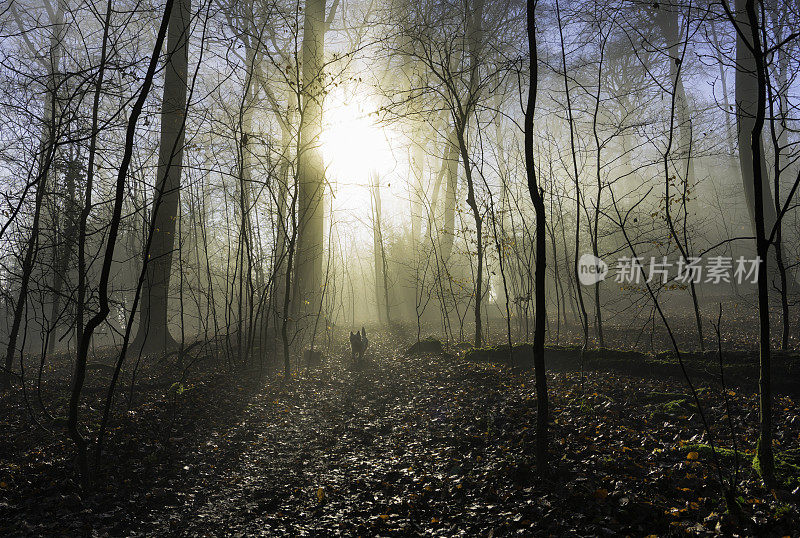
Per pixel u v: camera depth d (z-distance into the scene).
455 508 5.07
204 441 7.16
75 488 5.25
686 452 5.40
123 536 4.58
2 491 5.05
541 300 5.21
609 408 7.20
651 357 9.62
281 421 8.50
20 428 7.14
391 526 4.83
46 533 4.41
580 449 5.75
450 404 8.63
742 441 5.74
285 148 13.52
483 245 14.63
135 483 5.62
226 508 5.27
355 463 6.54
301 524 4.94
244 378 11.30
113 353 15.95
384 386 10.89
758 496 4.35
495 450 6.22
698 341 13.77
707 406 7.04
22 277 7.73
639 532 4.08
